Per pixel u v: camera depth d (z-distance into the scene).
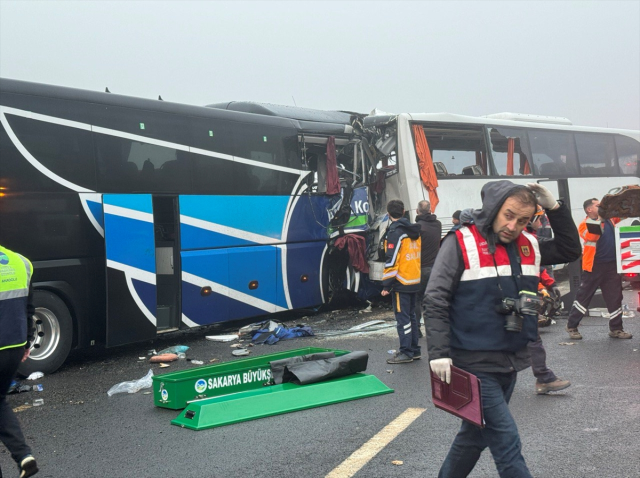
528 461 4.83
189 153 10.54
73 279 8.94
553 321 11.25
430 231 10.03
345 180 13.15
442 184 13.95
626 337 9.54
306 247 12.46
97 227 9.20
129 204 9.40
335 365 6.98
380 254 13.14
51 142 8.76
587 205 9.48
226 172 11.11
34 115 8.61
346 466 4.80
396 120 13.50
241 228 11.34
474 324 3.51
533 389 6.98
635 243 9.22
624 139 19.19
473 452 3.58
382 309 13.80
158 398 6.77
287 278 12.10
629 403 6.28
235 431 5.79
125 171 9.58
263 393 6.45
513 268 3.54
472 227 3.60
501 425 3.44
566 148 17.36
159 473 4.84
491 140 15.20
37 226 8.55
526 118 16.92
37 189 8.58
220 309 10.97
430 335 3.47
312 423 5.95
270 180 11.88
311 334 10.88
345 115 14.14
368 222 13.38
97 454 5.35
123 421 6.30
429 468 4.72
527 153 16.09
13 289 4.70
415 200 13.33
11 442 4.55
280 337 10.64
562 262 3.79
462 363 3.52
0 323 4.60
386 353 9.20
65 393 7.59
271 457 5.08
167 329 10.17
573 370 7.74
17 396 7.50
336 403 6.60
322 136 12.89
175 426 6.06
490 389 3.48
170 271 10.47
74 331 9.12
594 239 9.46
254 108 12.70
